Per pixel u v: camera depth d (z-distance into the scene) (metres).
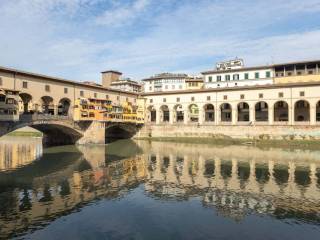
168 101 110.88
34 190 36.69
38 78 72.94
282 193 35.75
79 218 27.67
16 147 80.88
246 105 108.31
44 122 69.75
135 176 44.78
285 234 24.52
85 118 82.88
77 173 46.56
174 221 27.25
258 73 104.81
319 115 94.75
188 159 60.69
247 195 35.12
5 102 59.22
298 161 57.16
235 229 25.55
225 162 56.81
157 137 106.75
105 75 154.12
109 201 32.72
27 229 25.12
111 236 24.06
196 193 36.06
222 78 111.81
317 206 31.05
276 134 86.25
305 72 95.19
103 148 79.38
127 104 104.38
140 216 28.38
